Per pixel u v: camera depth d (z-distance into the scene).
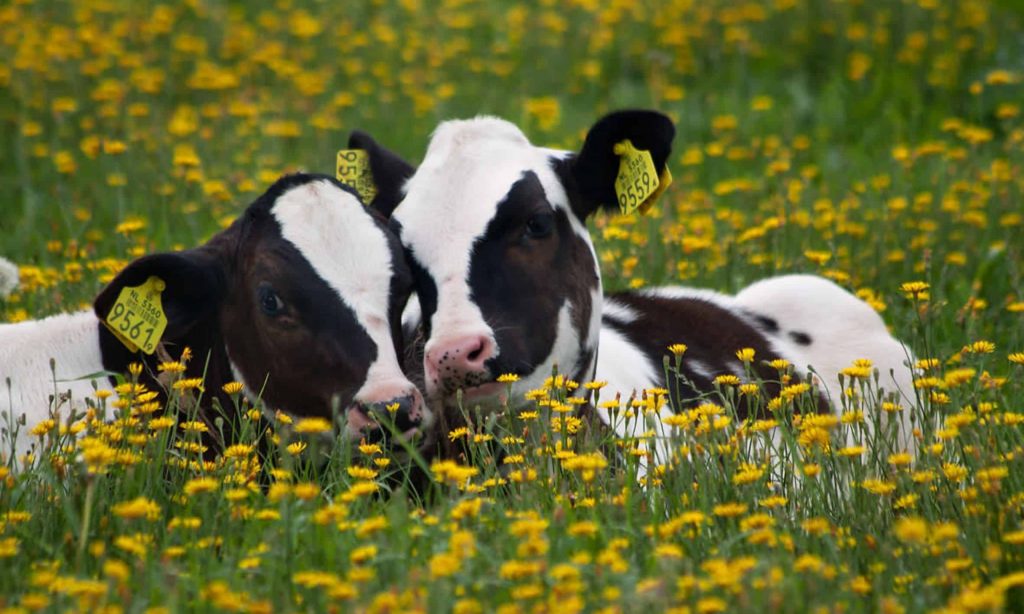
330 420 9.34
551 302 9.66
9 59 20.61
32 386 10.40
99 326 10.84
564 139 20.34
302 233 9.58
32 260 14.16
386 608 6.00
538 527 6.66
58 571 7.28
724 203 18.23
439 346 8.91
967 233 15.16
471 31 25.91
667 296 13.01
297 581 6.64
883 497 8.06
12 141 18.89
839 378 8.93
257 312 9.60
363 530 6.73
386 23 25.70
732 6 25.58
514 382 9.31
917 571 7.28
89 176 17.39
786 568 6.71
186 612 6.68
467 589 6.53
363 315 9.29
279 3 25.83
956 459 9.14
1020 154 17.69
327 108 20.41
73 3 24.16
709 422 8.25
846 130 21.28
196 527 7.48
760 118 21.42
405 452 9.23
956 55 22.56
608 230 14.05
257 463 8.85
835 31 23.97
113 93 18.45
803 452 8.65
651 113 10.09
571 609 5.99
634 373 11.63
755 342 12.81
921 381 8.82
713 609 6.05
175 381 9.70
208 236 15.73
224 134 18.66
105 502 7.98
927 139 20.41
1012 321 13.33
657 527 7.45
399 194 10.47
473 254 9.41
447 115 21.05
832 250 13.91
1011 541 7.04
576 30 25.45
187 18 24.72
